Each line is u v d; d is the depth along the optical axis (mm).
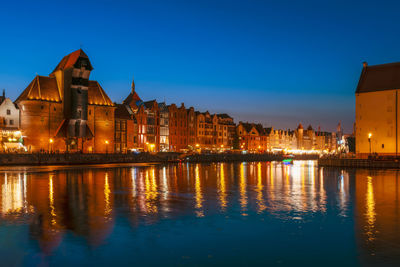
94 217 22141
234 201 28984
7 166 74750
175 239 17281
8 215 22672
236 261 14297
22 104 91500
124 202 28188
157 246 16172
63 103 96312
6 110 91062
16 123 92750
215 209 25172
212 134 161500
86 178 50031
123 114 116812
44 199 29562
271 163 122500
